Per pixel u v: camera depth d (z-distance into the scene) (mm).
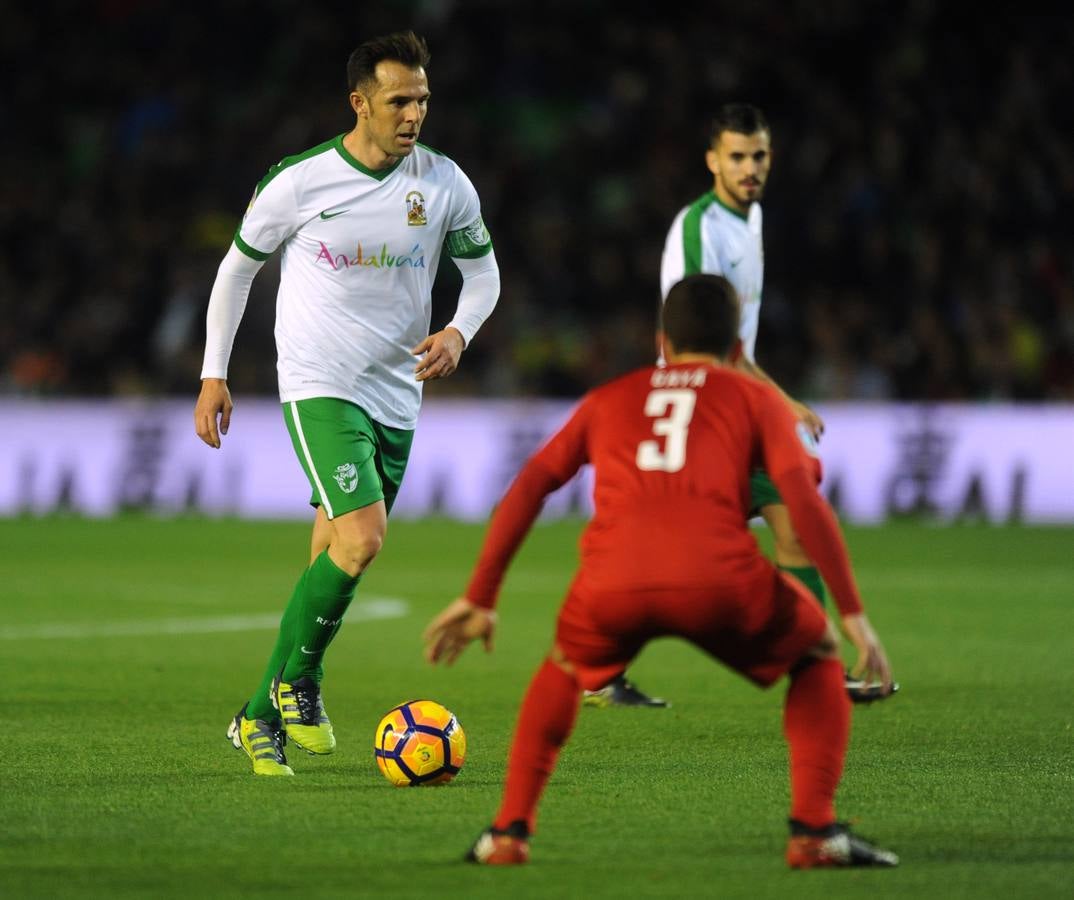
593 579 15500
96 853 16359
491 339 82750
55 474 75062
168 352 82875
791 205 87688
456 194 22969
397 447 23016
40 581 48438
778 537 26906
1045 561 55719
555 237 88250
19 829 17531
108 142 98375
